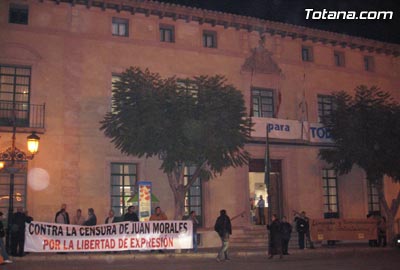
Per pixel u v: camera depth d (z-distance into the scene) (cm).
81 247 1698
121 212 2206
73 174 2100
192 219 1962
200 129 1905
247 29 2558
